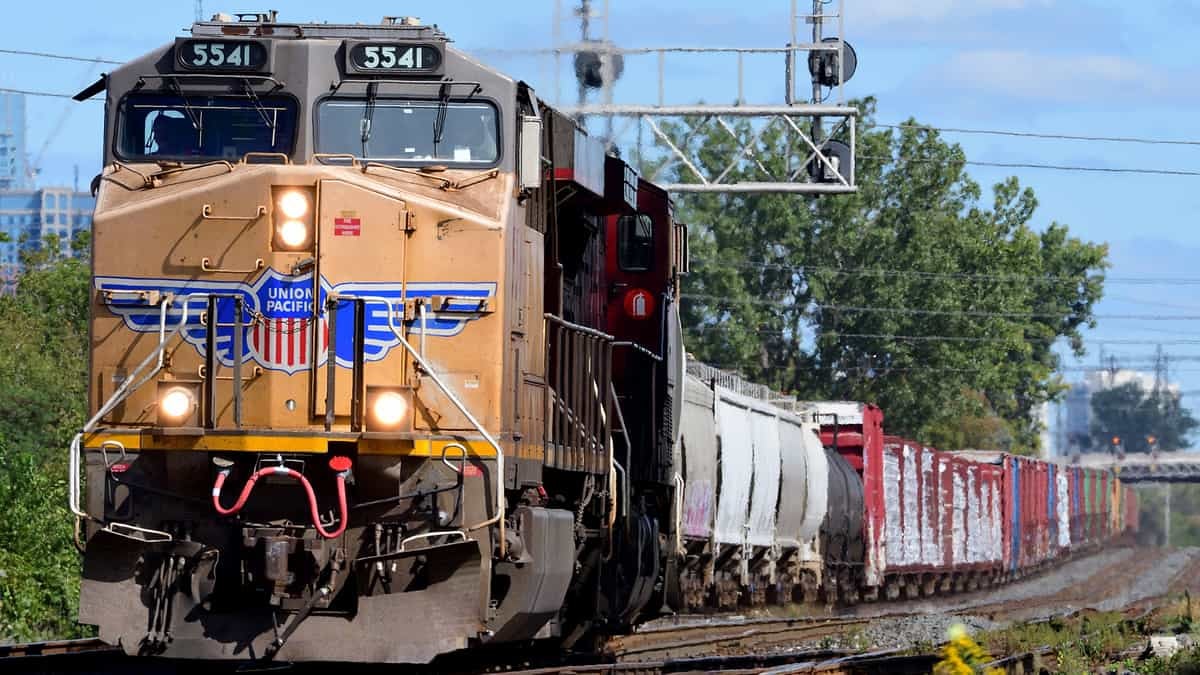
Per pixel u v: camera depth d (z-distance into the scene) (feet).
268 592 156.04
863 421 470.80
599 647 233.14
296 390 158.51
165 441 156.35
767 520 379.55
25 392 402.52
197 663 173.27
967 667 153.79
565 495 200.64
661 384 247.29
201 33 170.81
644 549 234.38
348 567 158.61
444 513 157.99
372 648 155.94
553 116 189.88
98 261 161.27
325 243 159.74
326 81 165.37
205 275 159.74
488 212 163.02
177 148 164.96
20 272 615.16
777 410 406.21
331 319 158.71
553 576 173.99
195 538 158.10
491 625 162.71
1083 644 273.95
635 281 246.47
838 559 441.27
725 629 305.53
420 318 160.86
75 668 177.37
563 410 190.49
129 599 156.15
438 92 166.40
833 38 321.52
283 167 160.45
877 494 467.52
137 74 165.89
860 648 285.43
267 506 159.02
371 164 164.04
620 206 217.36
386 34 171.73
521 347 170.40
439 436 159.12
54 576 264.93
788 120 321.93
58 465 382.42
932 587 528.63
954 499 547.49
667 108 319.47
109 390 160.25
